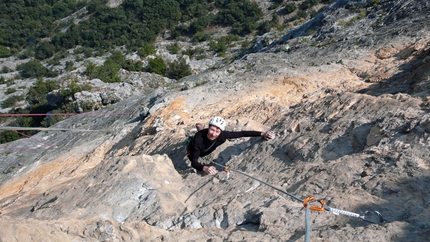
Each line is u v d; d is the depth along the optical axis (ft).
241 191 20.31
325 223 14.76
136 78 146.51
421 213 13.83
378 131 20.62
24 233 12.85
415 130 18.65
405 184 15.80
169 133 42.91
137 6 342.64
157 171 22.75
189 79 78.89
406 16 66.90
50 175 55.26
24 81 300.40
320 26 88.33
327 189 17.69
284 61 65.62
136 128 55.52
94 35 334.44
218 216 17.46
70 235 14.71
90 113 84.28
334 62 58.54
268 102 41.32
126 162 23.31
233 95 54.49
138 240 15.43
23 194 41.75
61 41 346.33
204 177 23.84
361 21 75.56
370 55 56.18
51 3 413.80
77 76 155.63
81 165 51.93
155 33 318.04
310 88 51.34
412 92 33.19
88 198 21.09
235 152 26.81
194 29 305.53
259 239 14.29
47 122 120.16
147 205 19.66
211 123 22.00
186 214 18.15
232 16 299.17
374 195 15.80
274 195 18.47
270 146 25.11
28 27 374.02
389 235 12.73
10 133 124.26
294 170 20.90
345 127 23.00
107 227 15.17
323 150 21.90
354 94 27.53
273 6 297.74
